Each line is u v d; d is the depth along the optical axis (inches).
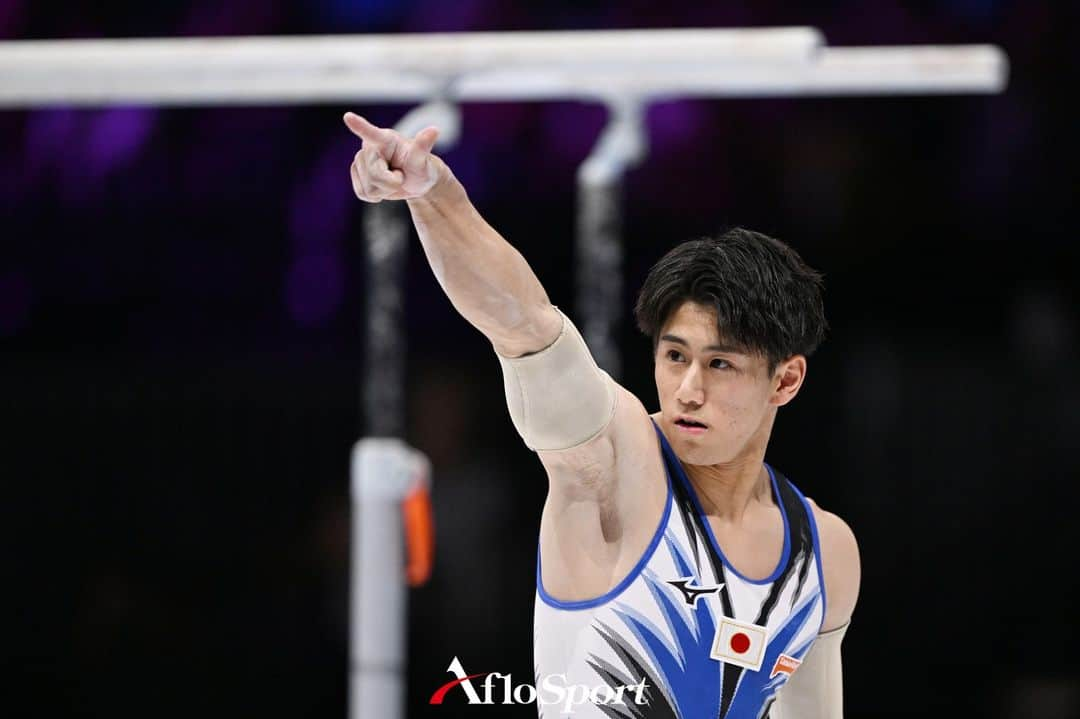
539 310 259.9
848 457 782.5
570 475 277.9
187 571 778.8
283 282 917.8
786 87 406.0
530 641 756.6
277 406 784.3
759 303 273.7
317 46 367.9
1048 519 769.6
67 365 812.6
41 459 777.6
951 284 902.4
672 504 287.0
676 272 277.7
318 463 782.5
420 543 414.3
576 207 902.4
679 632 285.0
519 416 270.2
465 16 928.3
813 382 794.2
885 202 910.4
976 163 906.1
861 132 904.9
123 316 916.6
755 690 295.1
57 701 772.0
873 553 776.3
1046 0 907.4
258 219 917.8
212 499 779.4
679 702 285.9
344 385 786.2
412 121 370.0
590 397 267.7
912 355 798.5
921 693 772.0
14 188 914.1
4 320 913.5
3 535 776.3
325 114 910.4
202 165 916.0
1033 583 770.2
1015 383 781.3
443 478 789.2
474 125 900.6
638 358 852.0
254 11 923.4
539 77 382.6
